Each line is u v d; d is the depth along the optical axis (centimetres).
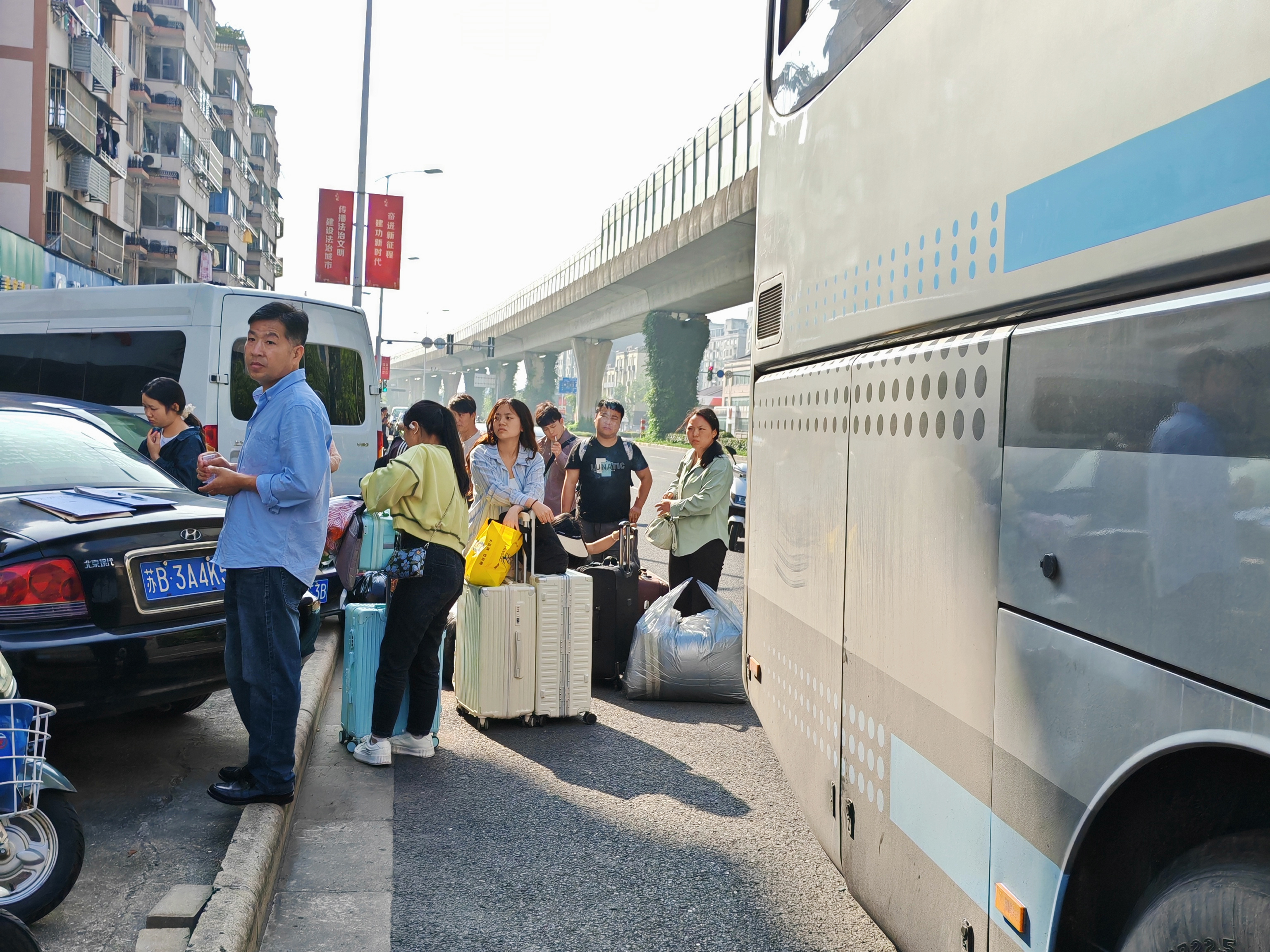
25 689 386
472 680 584
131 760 476
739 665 648
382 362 4241
